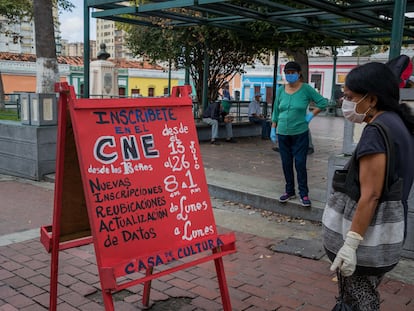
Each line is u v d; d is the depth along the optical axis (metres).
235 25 10.42
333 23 9.71
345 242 2.30
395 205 2.31
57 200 2.98
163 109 3.04
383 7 6.71
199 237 2.95
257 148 11.41
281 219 5.83
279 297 3.71
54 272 3.08
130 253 2.66
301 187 5.73
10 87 30.27
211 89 14.43
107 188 2.67
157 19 9.91
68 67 30.92
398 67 2.98
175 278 4.08
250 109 14.08
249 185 6.84
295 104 5.53
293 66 5.44
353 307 2.53
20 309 3.51
